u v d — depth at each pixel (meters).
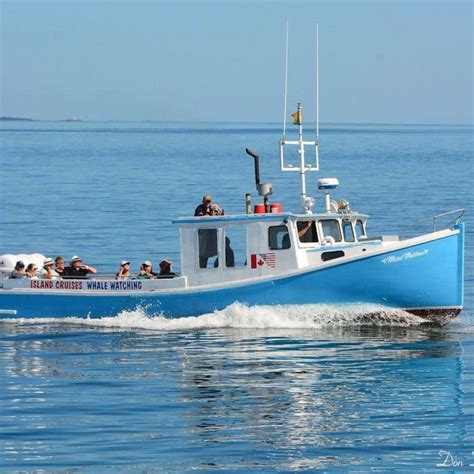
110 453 45.66
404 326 69.00
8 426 49.03
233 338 66.56
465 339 66.00
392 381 56.31
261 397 53.44
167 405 52.06
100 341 66.50
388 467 44.22
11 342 66.62
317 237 69.12
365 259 67.25
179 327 70.12
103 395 53.91
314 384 55.75
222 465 44.38
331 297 68.19
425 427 48.88
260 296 69.12
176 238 115.81
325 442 46.94
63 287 73.25
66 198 170.00
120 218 137.00
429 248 67.12
